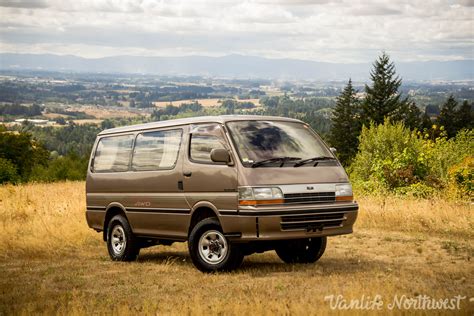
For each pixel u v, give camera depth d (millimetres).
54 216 17438
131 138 11258
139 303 7293
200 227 9344
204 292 7773
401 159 23281
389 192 21797
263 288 7727
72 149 85938
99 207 11844
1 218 18000
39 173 67875
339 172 9539
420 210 15852
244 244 9227
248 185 8789
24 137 92438
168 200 10062
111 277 9453
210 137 9547
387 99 91250
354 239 12891
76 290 8305
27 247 12805
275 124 9812
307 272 9023
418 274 8570
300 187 8992
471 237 13117
